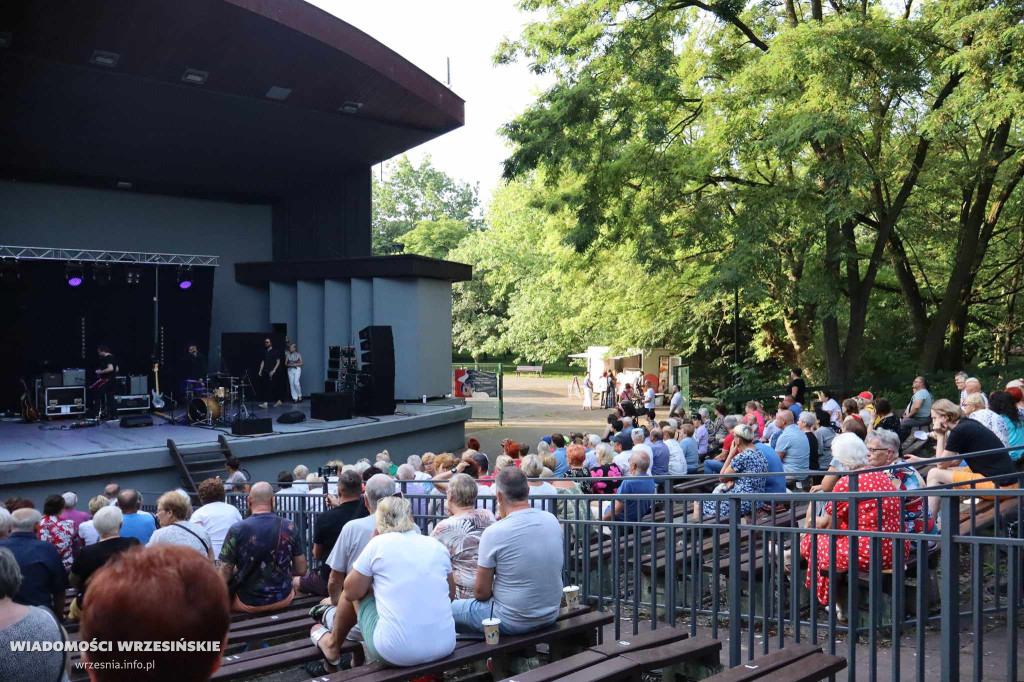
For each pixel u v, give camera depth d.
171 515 5.77
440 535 4.95
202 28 16.55
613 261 25.36
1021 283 23.45
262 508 6.01
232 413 21.00
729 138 18.70
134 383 21.14
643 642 4.27
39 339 23.09
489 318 57.81
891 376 23.25
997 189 20.58
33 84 18.36
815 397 20.11
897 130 18.98
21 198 24.27
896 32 16.33
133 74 18.34
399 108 21.72
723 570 6.94
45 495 14.93
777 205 17.97
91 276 23.56
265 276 26.94
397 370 24.17
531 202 20.97
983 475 6.68
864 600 5.79
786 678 3.73
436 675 4.12
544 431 26.42
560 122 18.44
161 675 1.38
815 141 17.62
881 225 19.42
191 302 25.05
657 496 5.55
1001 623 5.60
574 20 18.23
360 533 4.93
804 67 16.14
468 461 8.78
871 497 4.05
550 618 4.47
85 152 22.98
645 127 18.73
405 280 23.98
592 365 34.28
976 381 9.73
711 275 19.38
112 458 15.49
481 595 4.42
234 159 24.69
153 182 26.08
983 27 14.76
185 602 1.40
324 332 25.84
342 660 4.69
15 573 2.65
